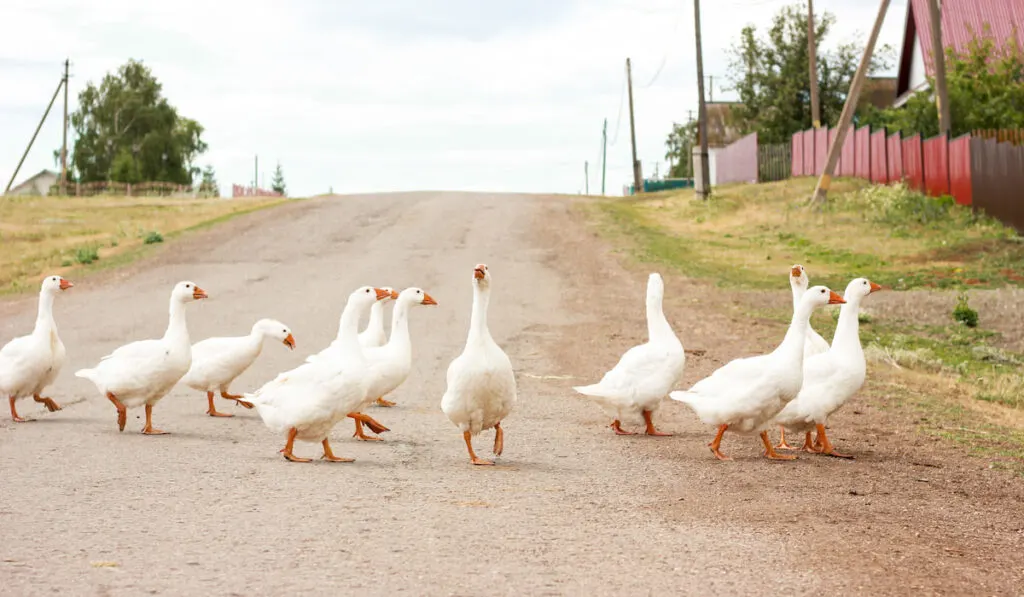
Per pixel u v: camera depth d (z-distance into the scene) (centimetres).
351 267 2780
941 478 891
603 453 977
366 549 603
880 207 3275
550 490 795
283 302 2247
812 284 2389
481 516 696
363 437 1062
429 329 1961
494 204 4394
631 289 2445
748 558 609
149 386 1037
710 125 7456
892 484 855
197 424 1130
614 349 1745
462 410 895
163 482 791
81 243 3419
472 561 584
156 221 4050
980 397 1396
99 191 8150
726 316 2058
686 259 2880
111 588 518
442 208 4203
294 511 697
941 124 3331
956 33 5016
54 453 920
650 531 670
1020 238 2775
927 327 1914
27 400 1307
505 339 1850
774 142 6153
